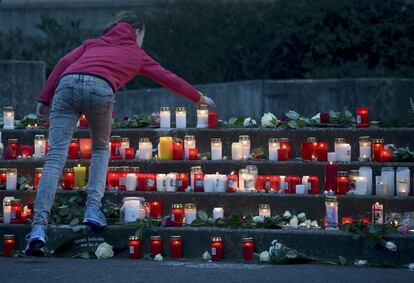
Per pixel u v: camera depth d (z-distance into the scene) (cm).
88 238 967
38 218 904
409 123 1080
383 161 1024
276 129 1073
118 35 963
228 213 1018
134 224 962
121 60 943
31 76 1395
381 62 1781
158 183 1040
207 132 1088
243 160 1053
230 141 1084
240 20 1902
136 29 973
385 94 1666
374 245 905
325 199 978
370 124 1081
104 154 959
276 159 1049
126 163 1070
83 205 1029
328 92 1694
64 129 924
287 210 1005
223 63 1889
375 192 1018
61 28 2012
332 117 1088
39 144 1089
